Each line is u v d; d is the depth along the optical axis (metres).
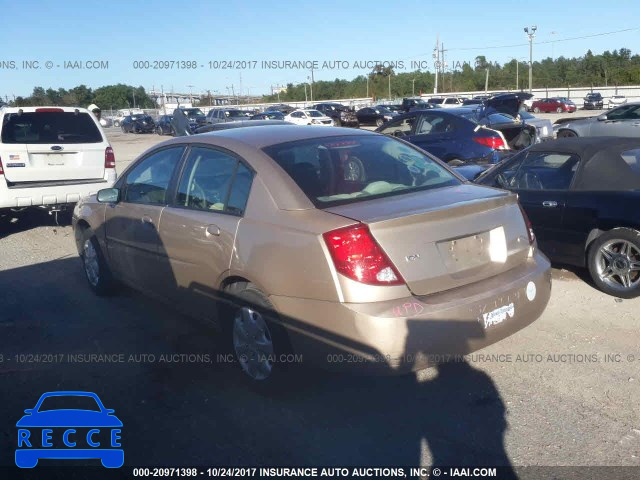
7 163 8.82
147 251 5.12
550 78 81.94
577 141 6.54
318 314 3.60
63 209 9.67
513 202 4.25
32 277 7.22
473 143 11.01
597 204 5.95
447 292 3.70
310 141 4.53
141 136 42.56
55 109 9.30
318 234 3.58
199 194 4.61
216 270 4.27
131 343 5.17
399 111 43.22
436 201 3.94
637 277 5.80
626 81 77.19
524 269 4.14
